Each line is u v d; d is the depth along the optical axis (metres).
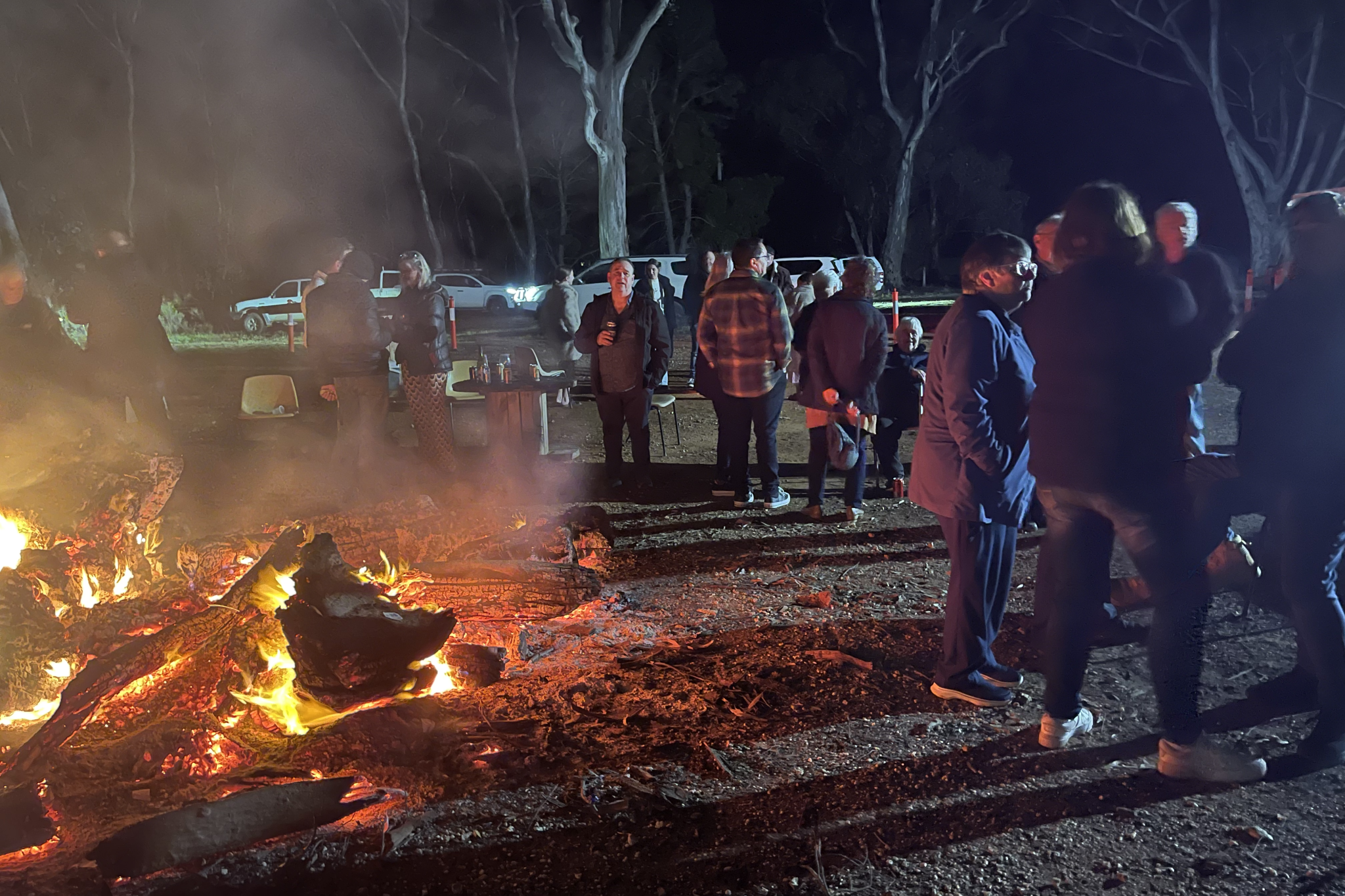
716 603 5.30
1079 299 3.26
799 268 28.89
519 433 8.60
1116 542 6.27
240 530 5.47
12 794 3.21
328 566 3.78
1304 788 3.34
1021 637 4.75
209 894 2.88
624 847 3.09
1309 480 3.37
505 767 3.54
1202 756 3.38
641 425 7.91
